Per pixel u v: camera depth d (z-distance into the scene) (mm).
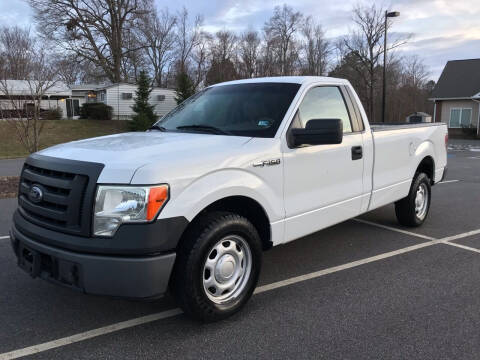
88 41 44188
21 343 3180
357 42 38344
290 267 4754
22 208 3580
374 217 7051
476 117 35625
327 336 3271
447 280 4375
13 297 3980
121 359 2977
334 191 4434
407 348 3102
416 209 6262
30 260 3316
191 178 3100
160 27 57938
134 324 3467
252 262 3602
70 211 2996
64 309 3740
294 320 3521
